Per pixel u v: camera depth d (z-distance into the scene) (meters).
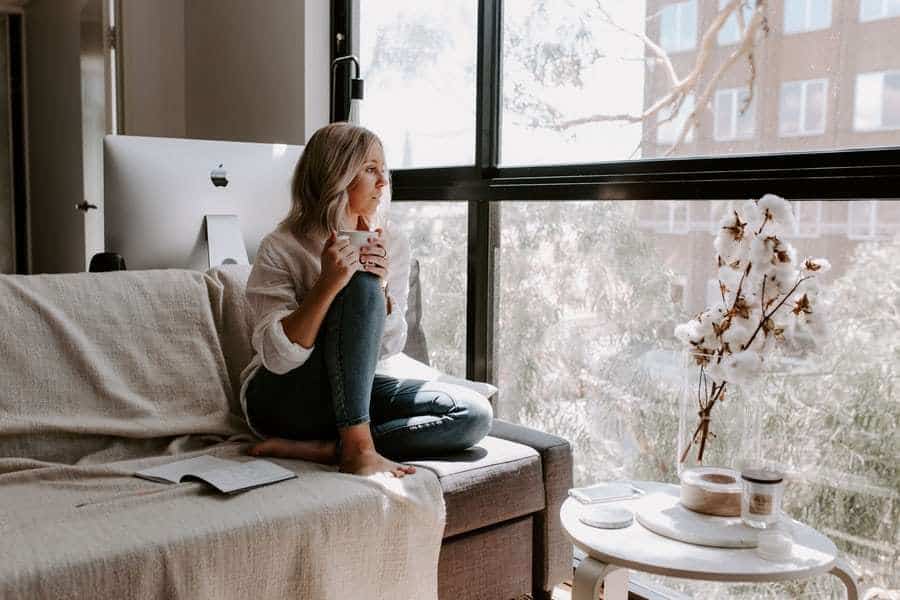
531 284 2.68
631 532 1.63
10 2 5.46
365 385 1.93
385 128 3.29
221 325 2.27
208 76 4.08
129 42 4.07
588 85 2.48
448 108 2.99
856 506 1.89
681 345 2.24
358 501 1.73
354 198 2.15
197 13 4.14
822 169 1.90
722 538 1.55
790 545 1.51
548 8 2.59
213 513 1.59
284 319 1.96
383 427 2.02
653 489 1.85
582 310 2.52
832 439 1.93
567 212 2.54
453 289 2.97
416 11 3.10
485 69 2.77
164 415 2.04
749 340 1.62
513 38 2.72
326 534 1.67
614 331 2.42
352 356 1.92
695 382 1.70
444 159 3.02
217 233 2.49
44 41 5.00
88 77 4.35
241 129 3.84
